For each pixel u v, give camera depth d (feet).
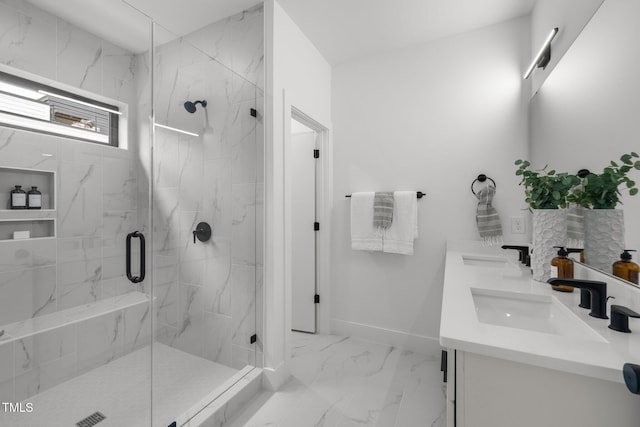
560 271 3.72
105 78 6.26
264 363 5.94
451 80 7.31
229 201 6.18
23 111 5.11
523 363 2.27
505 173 6.77
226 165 6.18
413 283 7.78
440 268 7.47
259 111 5.97
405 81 7.83
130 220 6.56
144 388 5.36
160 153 6.54
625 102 2.81
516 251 6.61
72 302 5.51
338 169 8.70
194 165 6.36
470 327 2.67
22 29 5.19
